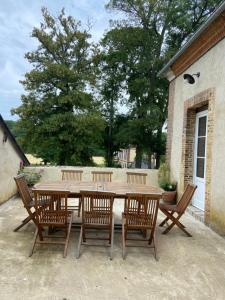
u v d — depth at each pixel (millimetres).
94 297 2758
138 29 16594
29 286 2916
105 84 18859
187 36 16578
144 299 2758
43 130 16938
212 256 3928
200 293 2912
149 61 16484
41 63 18547
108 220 3924
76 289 2895
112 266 3490
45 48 18875
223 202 4840
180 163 7297
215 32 5250
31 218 4320
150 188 4727
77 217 5547
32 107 17359
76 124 16406
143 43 16750
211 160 5406
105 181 5656
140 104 17719
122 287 2973
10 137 6902
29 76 17281
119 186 4871
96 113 17469
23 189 4531
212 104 5465
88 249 4023
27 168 8461
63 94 17500
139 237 4637
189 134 7004
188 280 3189
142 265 3555
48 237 4180
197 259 3805
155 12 16391
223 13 4719
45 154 18984
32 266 3389
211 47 5578
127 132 17516
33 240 4059
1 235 4465
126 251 4016
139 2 16094
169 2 16312
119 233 4812
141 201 3883
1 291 2801
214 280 3209
